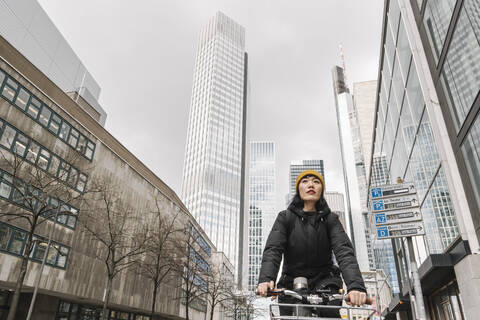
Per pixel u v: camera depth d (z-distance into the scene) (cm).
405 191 786
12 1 3731
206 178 15250
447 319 1553
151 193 3153
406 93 1906
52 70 4547
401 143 2130
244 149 17775
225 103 17688
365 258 18800
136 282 2723
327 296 260
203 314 4875
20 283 1373
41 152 1961
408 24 1739
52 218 1823
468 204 1262
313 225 294
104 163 2511
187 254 3002
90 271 2209
